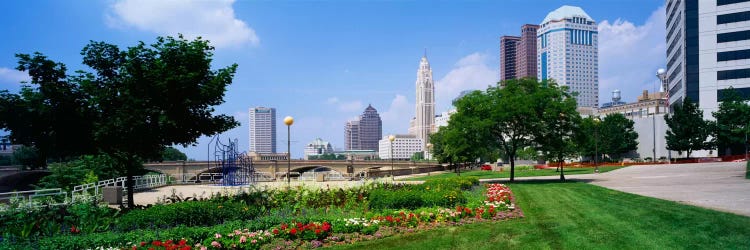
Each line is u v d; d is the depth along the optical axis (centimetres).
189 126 1869
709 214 1523
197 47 1789
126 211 1625
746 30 7931
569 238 1257
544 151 3925
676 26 9519
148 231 1289
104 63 1789
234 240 1221
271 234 1308
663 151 9694
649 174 4547
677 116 7631
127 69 1675
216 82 1791
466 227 1488
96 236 1244
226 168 4147
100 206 1647
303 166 10194
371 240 1323
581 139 3928
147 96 1686
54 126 1706
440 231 1425
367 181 2472
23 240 1248
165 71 1695
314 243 1266
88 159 3797
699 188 2603
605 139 8862
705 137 7375
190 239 1203
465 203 1958
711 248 1076
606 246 1144
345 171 10462
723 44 8125
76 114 1684
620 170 5700
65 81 1730
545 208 1897
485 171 7969
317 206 1917
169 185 4681
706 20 8306
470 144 3906
